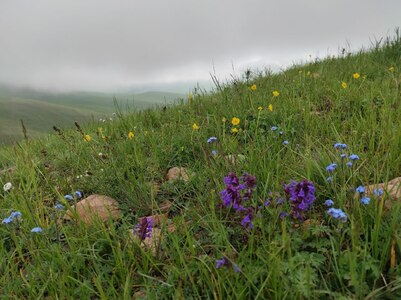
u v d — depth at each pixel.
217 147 0.63
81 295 0.38
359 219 0.39
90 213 0.50
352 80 1.07
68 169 0.76
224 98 1.01
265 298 0.34
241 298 0.33
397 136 0.55
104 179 0.65
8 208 0.60
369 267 0.34
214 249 0.42
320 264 0.37
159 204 0.58
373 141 0.57
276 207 0.44
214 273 0.37
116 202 0.59
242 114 0.85
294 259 0.36
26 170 0.69
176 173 0.65
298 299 0.33
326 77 1.13
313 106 0.83
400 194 0.40
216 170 0.56
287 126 0.73
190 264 0.39
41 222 0.52
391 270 0.34
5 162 0.96
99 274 0.40
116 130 0.97
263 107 0.88
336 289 0.35
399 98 0.77
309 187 0.40
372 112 0.67
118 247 0.42
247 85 1.13
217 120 0.81
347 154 0.54
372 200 0.41
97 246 0.46
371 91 0.85
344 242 0.39
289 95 0.95
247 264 0.38
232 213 0.48
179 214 0.53
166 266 0.40
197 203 0.52
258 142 0.65
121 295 0.38
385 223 0.39
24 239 0.49
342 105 0.83
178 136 0.78
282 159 0.58
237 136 0.74
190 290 0.37
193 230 0.47
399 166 0.51
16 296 0.39
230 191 0.42
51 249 0.44
